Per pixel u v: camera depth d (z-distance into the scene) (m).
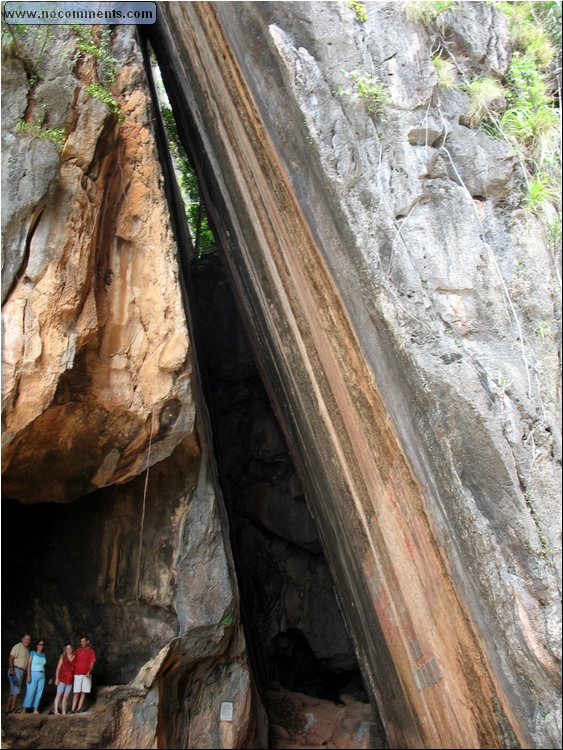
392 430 5.25
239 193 8.01
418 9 5.38
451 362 4.58
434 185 5.06
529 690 4.18
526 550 4.23
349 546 7.59
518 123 5.22
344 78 5.29
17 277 6.64
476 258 4.86
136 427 7.52
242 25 5.94
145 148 7.77
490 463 4.41
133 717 7.90
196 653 8.43
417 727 6.79
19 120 6.81
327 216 5.32
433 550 5.07
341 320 5.64
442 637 5.34
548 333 4.68
